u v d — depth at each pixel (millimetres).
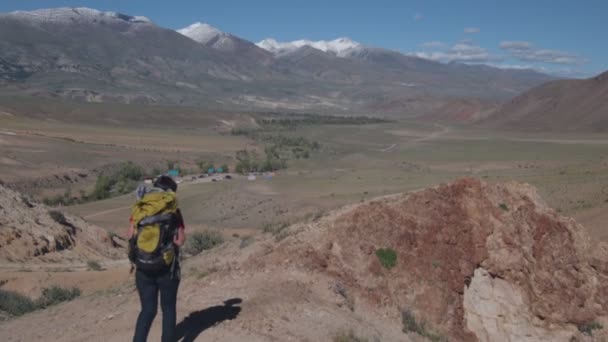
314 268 12617
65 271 22984
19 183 86875
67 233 31250
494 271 14469
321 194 68688
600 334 14195
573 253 15195
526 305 14172
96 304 11781
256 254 13461
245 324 9391
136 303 10938
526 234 15117
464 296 14070
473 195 15523
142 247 7664
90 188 94188
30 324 10930
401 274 13492
